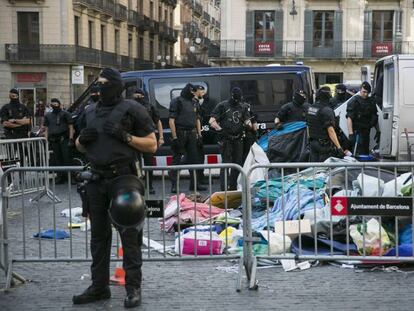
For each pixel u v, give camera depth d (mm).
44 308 5590
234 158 11508
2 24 43500
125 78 14305
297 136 11594
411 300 5672
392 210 6406
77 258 6668
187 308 5527
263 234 6879
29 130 14836
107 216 5703
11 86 44156
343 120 13680
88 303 5707
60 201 10992
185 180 13438
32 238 8391
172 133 12008
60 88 44094
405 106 11898
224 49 43344
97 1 47188
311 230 6918
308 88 14453
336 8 42312
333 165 6543
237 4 42938
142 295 5910
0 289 6148
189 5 77438
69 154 14125
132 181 5477
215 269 6770
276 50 42906
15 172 6832
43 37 43500
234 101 11438
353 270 6641
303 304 5590
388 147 12234
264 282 6266
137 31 57312
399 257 6469
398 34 41625
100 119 5543
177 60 72938
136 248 5609
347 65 42875
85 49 45188
